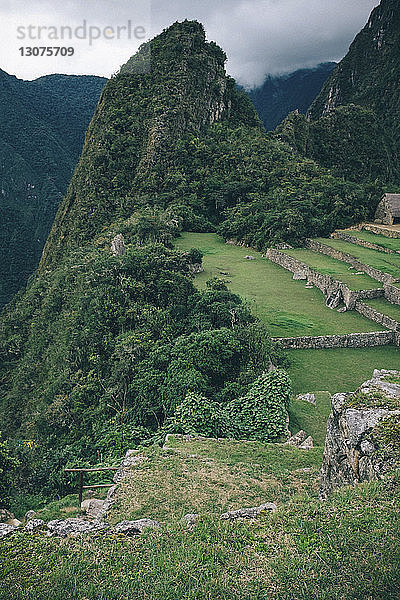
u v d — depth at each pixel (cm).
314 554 838
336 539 863
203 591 790
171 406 2302
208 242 6325
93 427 2509
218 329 2834
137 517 1199
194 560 870
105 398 2702
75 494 1524
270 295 4247
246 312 3189
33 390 3988
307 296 4256
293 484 1417
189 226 6844
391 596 733
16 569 879
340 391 2686
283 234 5794
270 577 808
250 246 6109
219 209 7362
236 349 2570
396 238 5719
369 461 1076
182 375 2408
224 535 952
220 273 4881
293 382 2784
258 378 2261
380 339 3403
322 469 1352
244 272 4984
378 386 1302
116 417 2438
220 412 1997
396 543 824
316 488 1391
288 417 2081
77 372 3231
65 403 2936
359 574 780
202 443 1734
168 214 6506
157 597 787
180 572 837
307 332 3422
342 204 6431
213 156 8388
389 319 3531
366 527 886
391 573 768
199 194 7612
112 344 3212
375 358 3177
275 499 1315
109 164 8594
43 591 816
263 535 940
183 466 1507
